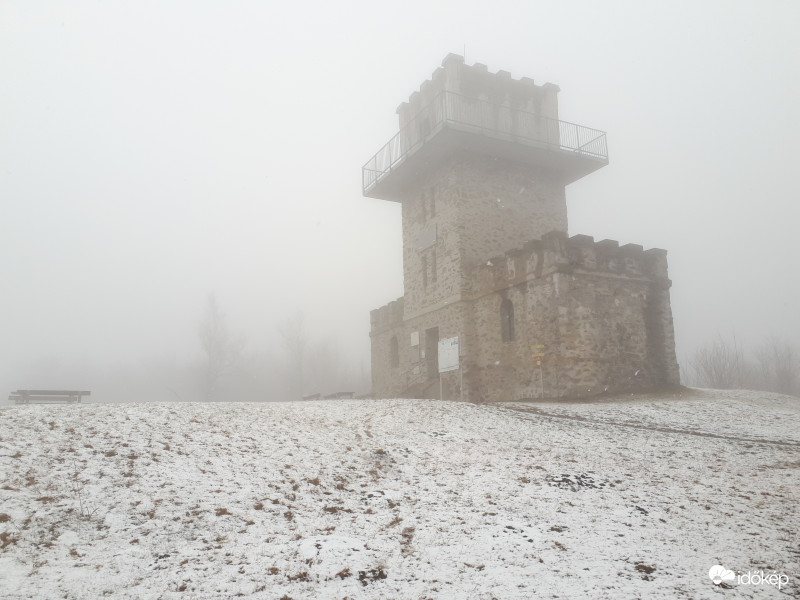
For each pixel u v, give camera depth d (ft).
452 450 34.22
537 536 21.80
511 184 82.84
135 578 16.75
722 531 22.72
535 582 17.76
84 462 25.32
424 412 45.60
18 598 14.97
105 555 18.07
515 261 69.26
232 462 27.89
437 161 82.74
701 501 26.66
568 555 20.03
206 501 22.98
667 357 69.82
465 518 23.48
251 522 21.56
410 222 90.58
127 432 30.53
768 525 23.44
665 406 55.36
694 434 42.16
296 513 22.86
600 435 40.50
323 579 17.52
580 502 26.08
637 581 17.95
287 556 18.95
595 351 63.52
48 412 33.47
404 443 34.88
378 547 20.18
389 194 94.22
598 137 85.46
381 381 102.47
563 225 86.33
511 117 83.87
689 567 19.12
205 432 32.55
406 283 90.94
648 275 71.00
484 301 74.74
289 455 30.07
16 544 18.04
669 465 33.24
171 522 20.85
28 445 26.58
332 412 43.42
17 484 22.22
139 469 25.40
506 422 43.39
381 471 29.30
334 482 26.86
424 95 87.71
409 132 89.81
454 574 18.29
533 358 65.41
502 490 27.30
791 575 18.51
